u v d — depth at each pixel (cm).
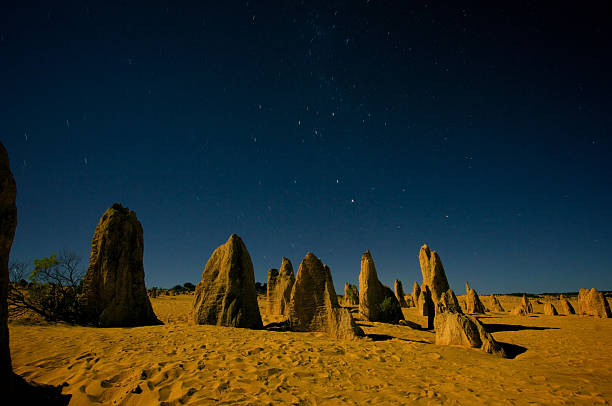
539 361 857
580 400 543
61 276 1544
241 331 1155
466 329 1003
